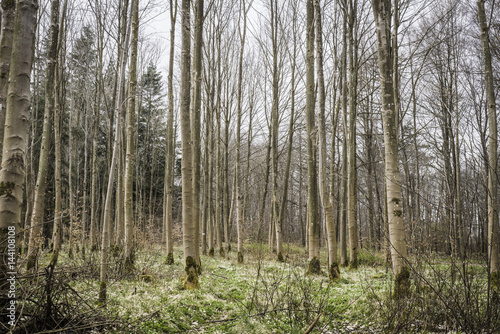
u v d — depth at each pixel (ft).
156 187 97.66
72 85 53.36
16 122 12.39
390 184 20.29
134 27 31.99
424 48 49.01
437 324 15.11
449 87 46.78
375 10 21.75
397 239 19.57
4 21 13.35
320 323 17.21
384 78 21.07
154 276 26.86
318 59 33.71
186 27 26.35
